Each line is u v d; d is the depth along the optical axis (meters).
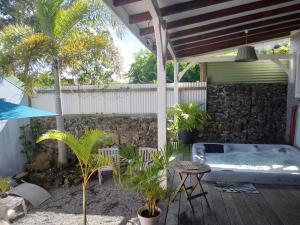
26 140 7.81
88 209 4.91
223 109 8.62
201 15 3.94
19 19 12.05
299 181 4.65
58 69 6.77
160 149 3.88
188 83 8.72
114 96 8.71
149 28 3.69
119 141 8.49
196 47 6.70
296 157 6.40
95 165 3.53
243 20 4.61
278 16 5.02
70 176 6.42
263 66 8.43
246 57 5.25
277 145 7.29
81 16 6.55
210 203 3.95
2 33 6.53
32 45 6.01
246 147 7.43
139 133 8.45
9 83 7.25
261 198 4.12
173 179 5.08
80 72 7.21
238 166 5.88
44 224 4.36
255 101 8.40
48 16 6.44
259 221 3.40
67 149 7.75
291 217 3.49
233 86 8.48
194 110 8.17
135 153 3.58
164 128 4.20
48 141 8.22
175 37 4.80
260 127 8.45
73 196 5.64
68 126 8.59
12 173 7.02
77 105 8.85
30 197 5.21
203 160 6.04
